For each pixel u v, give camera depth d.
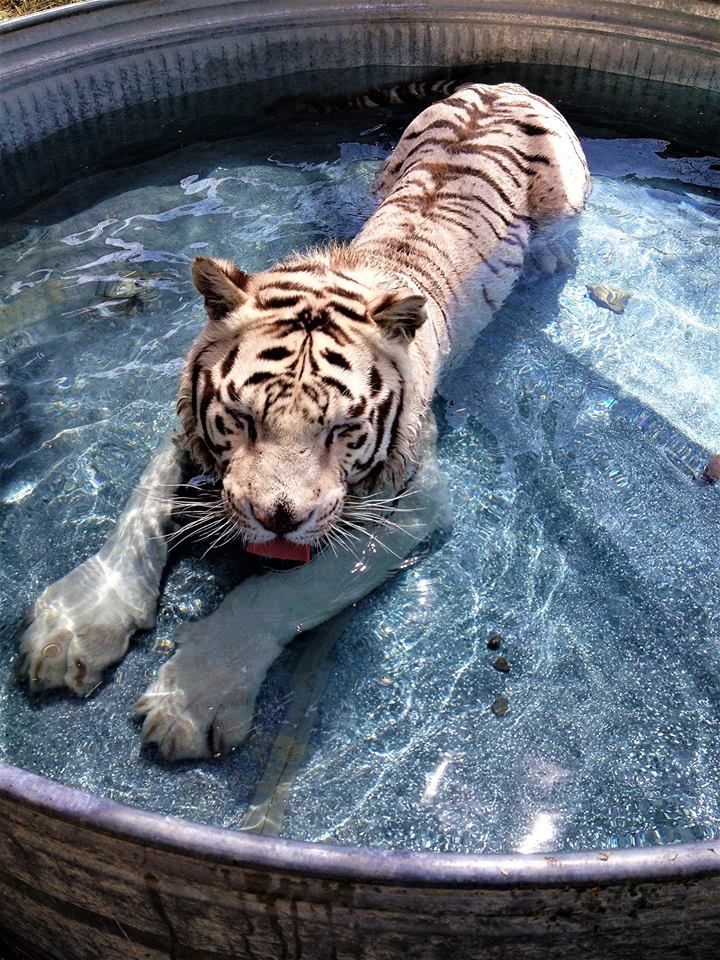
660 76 2.39
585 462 1.53
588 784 1.14
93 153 2.22
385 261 1.64
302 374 1.28
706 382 1.67
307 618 1.28
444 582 1.36
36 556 1.36
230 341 1.36
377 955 0.93
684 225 2.03
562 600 1.34
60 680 1.21
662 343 1.74
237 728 1.17
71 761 1.14
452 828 1.09
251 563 1.37
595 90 2.47
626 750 1.18
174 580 1.34
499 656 1.27
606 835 1.09
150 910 0.94
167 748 1.15
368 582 1.34
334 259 1.54
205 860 0.83
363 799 1.12
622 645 1.29
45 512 1.42
